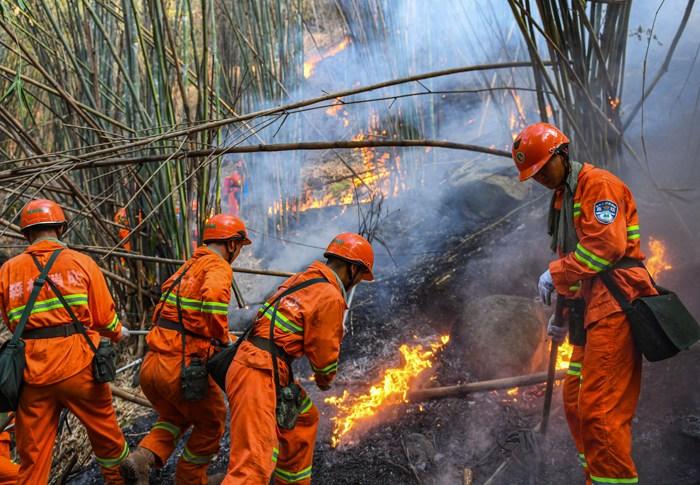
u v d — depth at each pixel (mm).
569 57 3586
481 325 3885
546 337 3824
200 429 3096
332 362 2707
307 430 2826
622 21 3467
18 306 2900
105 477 3156
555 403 3457
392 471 3244
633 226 2529
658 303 2424
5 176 3723
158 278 5121
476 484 3029
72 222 4805
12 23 4820
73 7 5074
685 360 3334
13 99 6273
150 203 4836
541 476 2986
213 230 3188
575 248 2555
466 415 3533
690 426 2965
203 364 3000
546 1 3338
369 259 2842
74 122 5301
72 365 2879
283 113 3693
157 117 4480
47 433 2918
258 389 2602
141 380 3068
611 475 2463
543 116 3701
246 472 2461
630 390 2506
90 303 3059
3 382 2734
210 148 4043
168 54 5234
